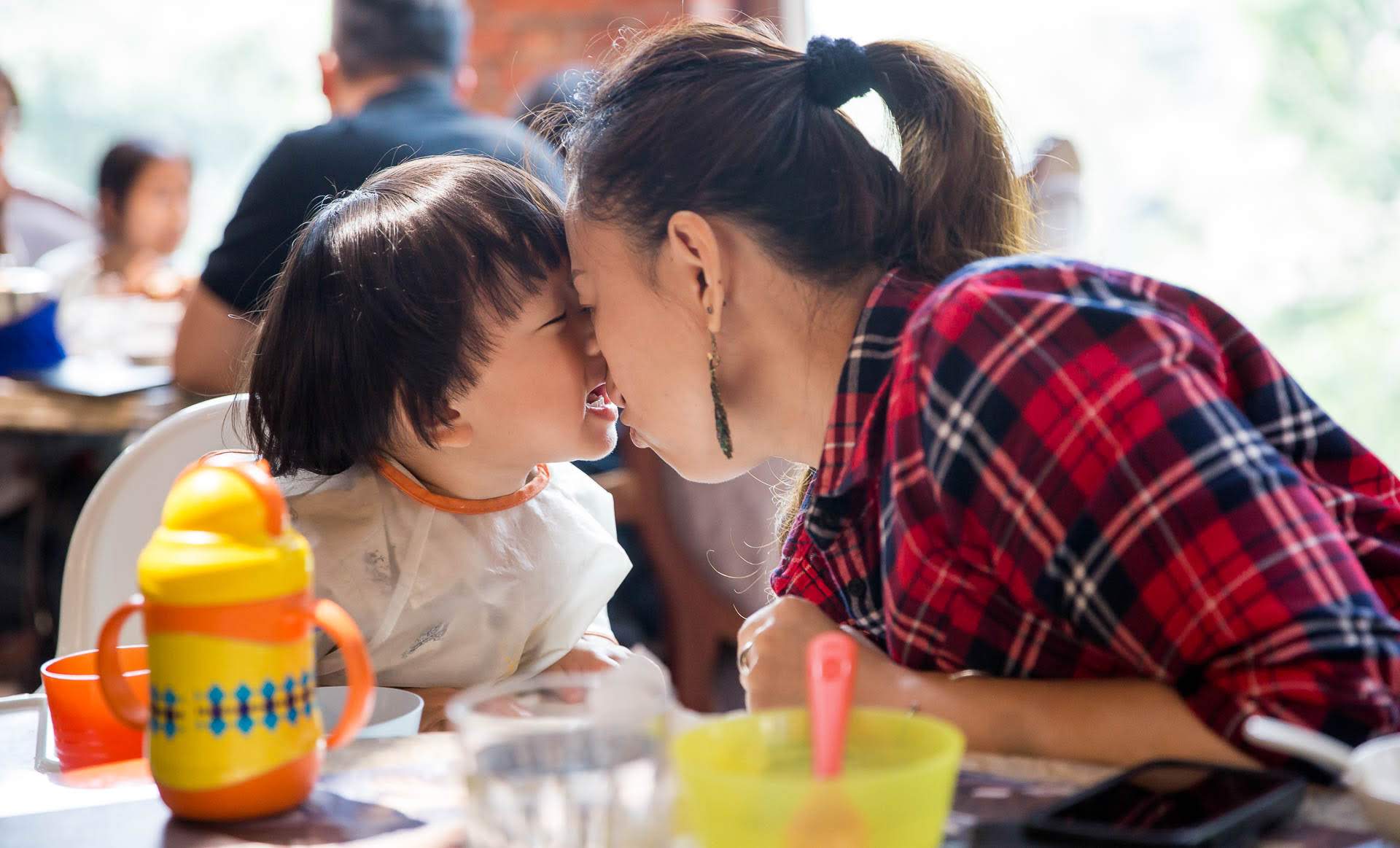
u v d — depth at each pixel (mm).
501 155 2285
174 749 696
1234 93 3758
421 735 851
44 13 5078
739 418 1028
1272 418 868
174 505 707
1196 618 733
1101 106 3820
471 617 1193
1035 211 1131
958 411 795
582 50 4770
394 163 2236
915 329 845
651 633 2682
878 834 551
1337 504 843
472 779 595
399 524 1182
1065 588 770
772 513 2557
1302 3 3648
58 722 849
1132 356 774
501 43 4797
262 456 1204
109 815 731
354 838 677
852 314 977
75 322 3352
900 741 627
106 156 4109
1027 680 825
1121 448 750
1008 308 803
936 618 843
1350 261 3707
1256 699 712
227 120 5125
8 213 4391
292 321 1172
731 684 2664
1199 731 732
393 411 1153
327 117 5055
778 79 980
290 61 5102
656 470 2504
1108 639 770
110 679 729
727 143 956
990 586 830
